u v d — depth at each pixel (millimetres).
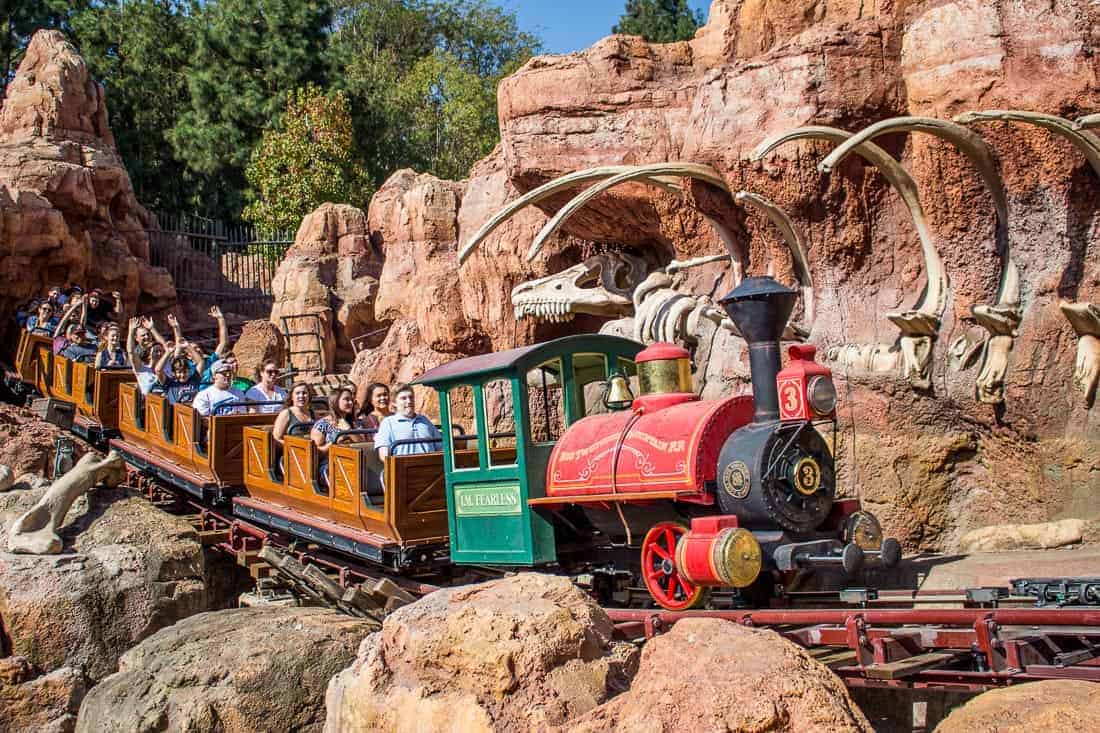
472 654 6273
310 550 13656
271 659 9727
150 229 29047
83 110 26328
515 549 10180
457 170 43938
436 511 11281
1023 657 7043
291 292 25453
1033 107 10758
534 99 15852
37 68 26406
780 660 5418
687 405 9375
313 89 38062
